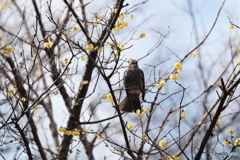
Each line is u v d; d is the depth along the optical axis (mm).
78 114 11695
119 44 10453
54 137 14172
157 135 11320
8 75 11586
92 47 9656
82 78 12008
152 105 11383
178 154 11039
